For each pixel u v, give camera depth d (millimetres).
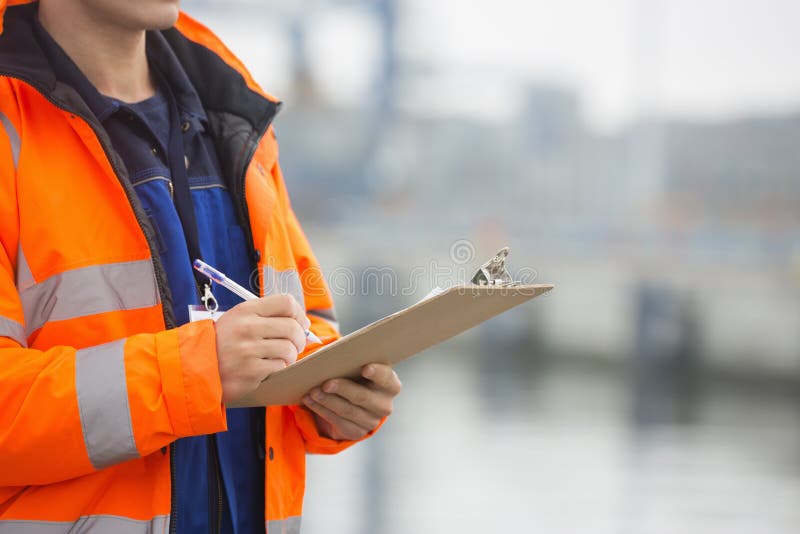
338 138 61938
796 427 11641
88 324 1853
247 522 2117
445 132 59375
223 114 2260
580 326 24844
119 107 2031
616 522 7172
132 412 1734
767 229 35062
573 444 10070
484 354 20141
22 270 1841
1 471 1734
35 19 2053
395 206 59594
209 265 2107
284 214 2400
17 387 1710
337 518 7004
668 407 13086
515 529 6887
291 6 61594
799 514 7559
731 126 38906
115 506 1855
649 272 32000
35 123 1912
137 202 1917
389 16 60750
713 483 8500
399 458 9102
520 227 46938
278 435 2184
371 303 25562
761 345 20594
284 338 1853
